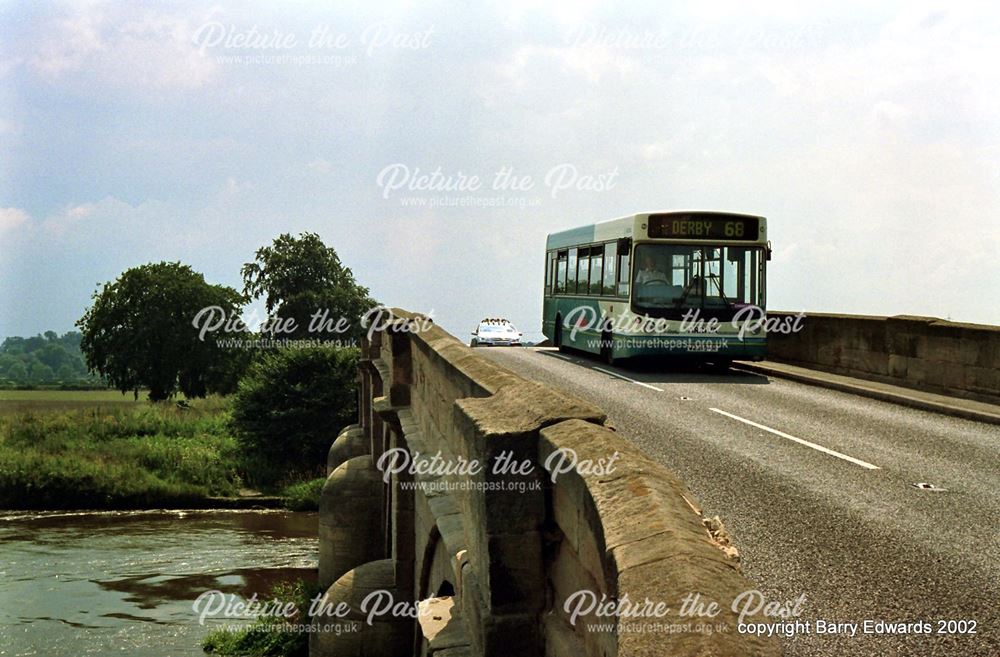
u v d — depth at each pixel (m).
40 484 46.53
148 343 79.25
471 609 5.88
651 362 23.52
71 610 27.92
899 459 10.97
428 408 12.66
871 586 6.28
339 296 84.88
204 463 51.38
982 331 16.42
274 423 52.62
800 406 15.91
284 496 48.44
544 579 5.30
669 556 3.29
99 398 92.25
